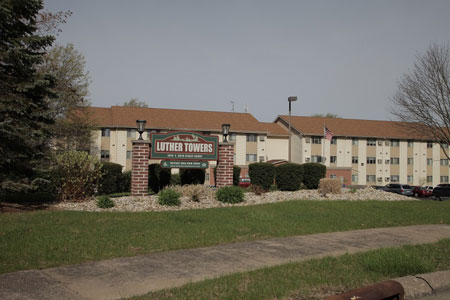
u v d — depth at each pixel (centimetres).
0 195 1337
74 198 1309
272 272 573
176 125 4222
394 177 5078
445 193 2905
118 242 748
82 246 709
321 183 1761
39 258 626
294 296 484
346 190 1859
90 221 952
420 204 1549
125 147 4116
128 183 2016
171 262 629
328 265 618
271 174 1839
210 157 1594
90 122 3158
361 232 941
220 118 4638
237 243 786
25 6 1214
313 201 1484
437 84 2712
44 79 1229
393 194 1862
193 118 4475
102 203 1195
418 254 696
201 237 818
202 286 504
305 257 676
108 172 1716
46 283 509
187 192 1377
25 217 971
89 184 1355
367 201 1576
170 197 1269
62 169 1298
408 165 5141
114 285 508
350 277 557
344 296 432
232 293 480
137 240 772
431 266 619
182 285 510
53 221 930
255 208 1242
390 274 581
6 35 1193
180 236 820
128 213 1091
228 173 1634
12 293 468
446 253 727
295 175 1936
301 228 962
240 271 581
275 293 483
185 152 1559
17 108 1140
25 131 1145
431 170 5219
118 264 611
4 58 1138
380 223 1084
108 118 4184
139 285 510
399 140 5128
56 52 2664
